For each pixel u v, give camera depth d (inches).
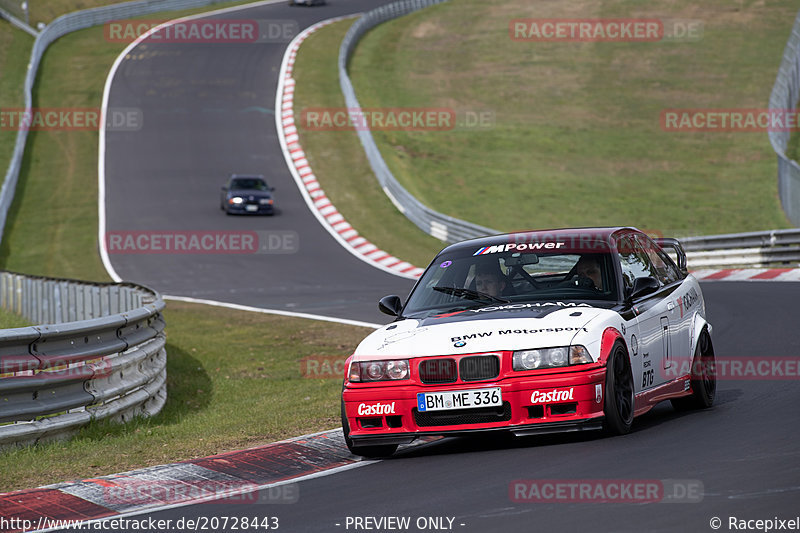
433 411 995.3
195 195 5920.3
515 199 5949.8
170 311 3198.8
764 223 5275.6
